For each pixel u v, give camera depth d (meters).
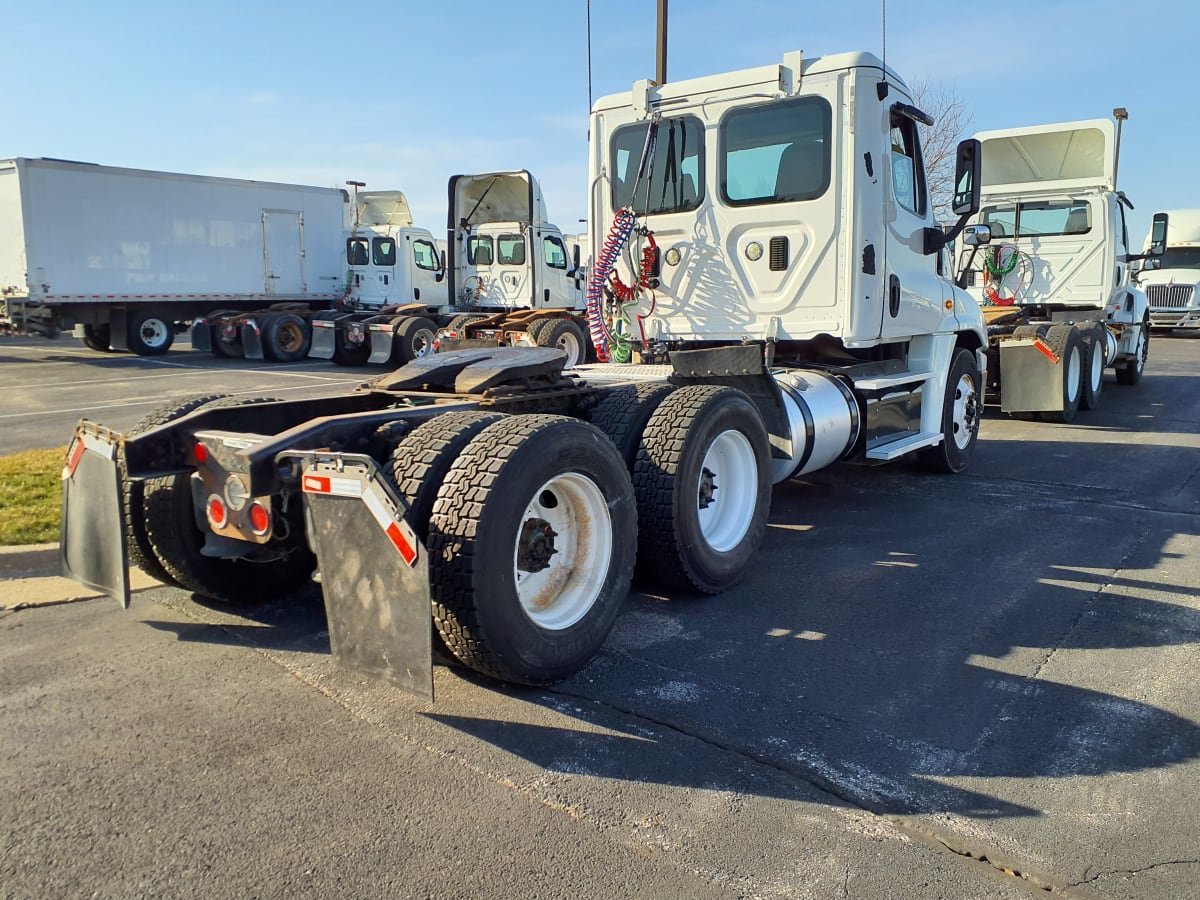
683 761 3.13
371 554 3.17
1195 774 3.06
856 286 6.12
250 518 3.73
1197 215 26.42
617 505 3.99
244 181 22.27
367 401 4.71
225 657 4.02
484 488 3.32
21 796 2.88
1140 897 2.42
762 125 6.32
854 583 5.11
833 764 3.12
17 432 10.16
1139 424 10.98
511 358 4.77
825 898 2.41
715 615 4.60
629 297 7.01
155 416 4.56
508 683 3.73
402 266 21.88
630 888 2.45
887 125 6.27
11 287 19.73
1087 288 12.34
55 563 5.19
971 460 8.77
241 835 2.68
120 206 20.41
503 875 2.50
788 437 5.58
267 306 23.81
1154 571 5.28
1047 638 4.27
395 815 2.79
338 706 3.53
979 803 2.88
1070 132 12.12
